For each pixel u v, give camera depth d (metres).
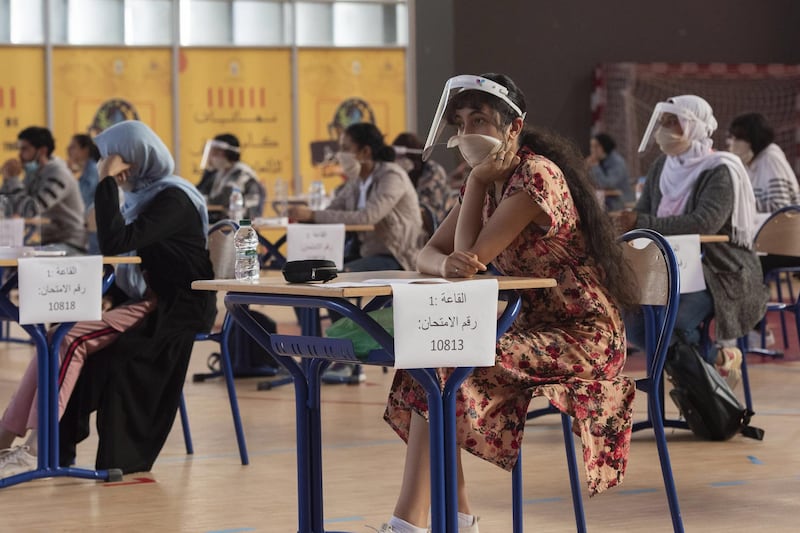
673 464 5.50
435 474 3.26
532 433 6.27
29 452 5.32
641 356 9.28
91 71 16.78
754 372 8.38
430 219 8.58
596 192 3.91
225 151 11.30
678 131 6.60
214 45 17.20
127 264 5.59
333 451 5.92
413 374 3.25
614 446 3.62
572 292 3.80
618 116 18.38
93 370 5.34
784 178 9.05
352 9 17.73
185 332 5.52
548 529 4.40
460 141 3.77
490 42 17.98
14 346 10.46
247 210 11.15
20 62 16.52
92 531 4.45
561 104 18.38
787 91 19.11
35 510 4.77
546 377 3.64
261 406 7.35
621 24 18.59
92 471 5.25
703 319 6.37
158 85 17.06
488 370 3.54
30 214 10.92
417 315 3.20
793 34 19.48
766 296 6.51
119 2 16.86
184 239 5.56
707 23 19.05
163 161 5.61
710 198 6.38
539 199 3.69
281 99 17.55
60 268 4.87
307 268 3.52
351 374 8.23
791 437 6.11
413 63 17.89
